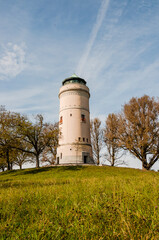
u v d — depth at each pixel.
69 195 4.98
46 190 6.06
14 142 30.81
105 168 28.62
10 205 4.18
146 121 29.59
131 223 2.46
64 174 23.86
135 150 30.31
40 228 2.51
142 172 25.73
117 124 34.25
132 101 32.16
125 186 5.59
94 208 3.30
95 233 2.35
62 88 41.97
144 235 2.14
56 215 3.14
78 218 2.76
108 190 5.28
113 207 3.21
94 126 40.41
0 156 35.22
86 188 6.02
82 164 32.75
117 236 2.18
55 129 33.94
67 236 2.33
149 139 29.44
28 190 6.37
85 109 40.81
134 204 3.51
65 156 36.25
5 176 27.89
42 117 33.06
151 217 2.70
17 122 30.31
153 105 30.55
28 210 3.71
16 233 2.44
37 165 31.66
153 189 4.95
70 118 38.88
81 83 43.50
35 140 32.16
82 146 37.22
